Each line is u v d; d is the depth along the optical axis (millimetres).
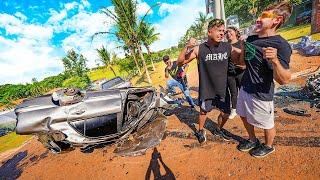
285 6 2520
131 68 23781
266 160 3314
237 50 3338
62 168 4945
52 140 4402
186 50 3529
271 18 2568
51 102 4555
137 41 17688
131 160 4355
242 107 3369
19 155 6789
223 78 3535
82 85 33438
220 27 3248
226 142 4090
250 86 3025
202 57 3496
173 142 4602
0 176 5684
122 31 17328
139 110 5246
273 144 3643
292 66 7824
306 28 17578
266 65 2758
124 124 4980
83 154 5211
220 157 3709
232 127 4578
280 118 4461
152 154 4352
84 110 4480
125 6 16750
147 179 3697
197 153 4016
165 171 3752
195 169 3584
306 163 3029
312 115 4262
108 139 4602
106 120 4629
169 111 6562
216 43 3393
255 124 3195
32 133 4328
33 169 5418
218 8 9375
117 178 3965
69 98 4438
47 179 4695
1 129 12406
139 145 4648
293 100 5148
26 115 4340
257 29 2725
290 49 2539
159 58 37438
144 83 17688
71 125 4402
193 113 6020
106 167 4402
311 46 8711
